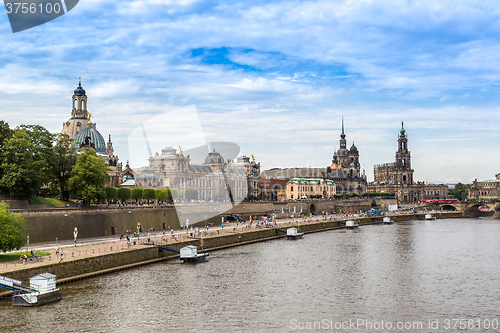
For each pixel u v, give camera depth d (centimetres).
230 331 7500
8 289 8794
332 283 10850
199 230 16262
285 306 8919
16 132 14388
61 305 8562
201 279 10994
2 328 7350
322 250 16112
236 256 14512
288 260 13862
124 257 11912
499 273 12175
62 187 16400
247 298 9406
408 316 8469
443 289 10425
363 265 13175
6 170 13488
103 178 16200
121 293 9469
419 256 14925
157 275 11256
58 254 10988
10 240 9631
